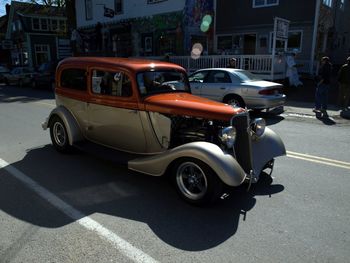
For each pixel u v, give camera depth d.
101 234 3.44
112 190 4.58
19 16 36.09
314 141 7.22
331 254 3.13
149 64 5.09
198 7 20.36
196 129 4.52
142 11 22.09
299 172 5.29
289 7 18.94
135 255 3.08
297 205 4.15
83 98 5.55
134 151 5.17
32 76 21.14
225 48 21.98
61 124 6.00
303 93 14.59
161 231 3.52
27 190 4.55
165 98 4.83
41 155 6.13
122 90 4.96
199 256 3.08
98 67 5.25
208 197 3.96
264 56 14.95
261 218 3.82
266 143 4.80
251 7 20.30
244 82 10.00
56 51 37.81
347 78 10.76
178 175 4.20
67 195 4.40
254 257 3.07
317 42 19.20
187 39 19.98
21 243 3.27
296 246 3.25
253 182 4.18
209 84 10.56
